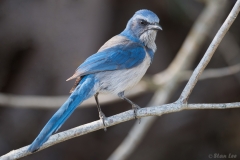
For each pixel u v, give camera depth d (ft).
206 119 50.11
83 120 47.37
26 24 45.11
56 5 45.44
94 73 31.76
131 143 43.14
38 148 25.54
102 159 49.14
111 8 47.14
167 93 44.68
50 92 45.16
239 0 28.76
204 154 49.60
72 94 30.01
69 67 44.83
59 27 45.16
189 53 45.62
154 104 44.60
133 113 29.37
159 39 50.37
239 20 50.78
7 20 45.29
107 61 32.37
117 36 36.73
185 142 50.01
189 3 49.83
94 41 45.27
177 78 45.01
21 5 45.55
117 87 32.73
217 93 49.90
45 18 45.24
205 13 46.14
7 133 46.88
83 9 45.75
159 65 49.67
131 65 33.27
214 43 29.30
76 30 45.16
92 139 49.60
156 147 49.93
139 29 35.96
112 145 49.52
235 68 44.16
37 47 45.42
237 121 49.65
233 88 49.78
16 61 46.09
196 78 29.35
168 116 50.34
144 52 34.63
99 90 32.40
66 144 49.01
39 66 45.55
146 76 46.39
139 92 45.16
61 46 45.03
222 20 50.67
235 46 49.98
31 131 46.96
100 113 32.09
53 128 26.68
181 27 50.67
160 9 49.32
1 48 45.29
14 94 45.96
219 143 49.83
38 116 47.21
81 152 49.14
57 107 43.60
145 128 43.29
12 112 47.24
